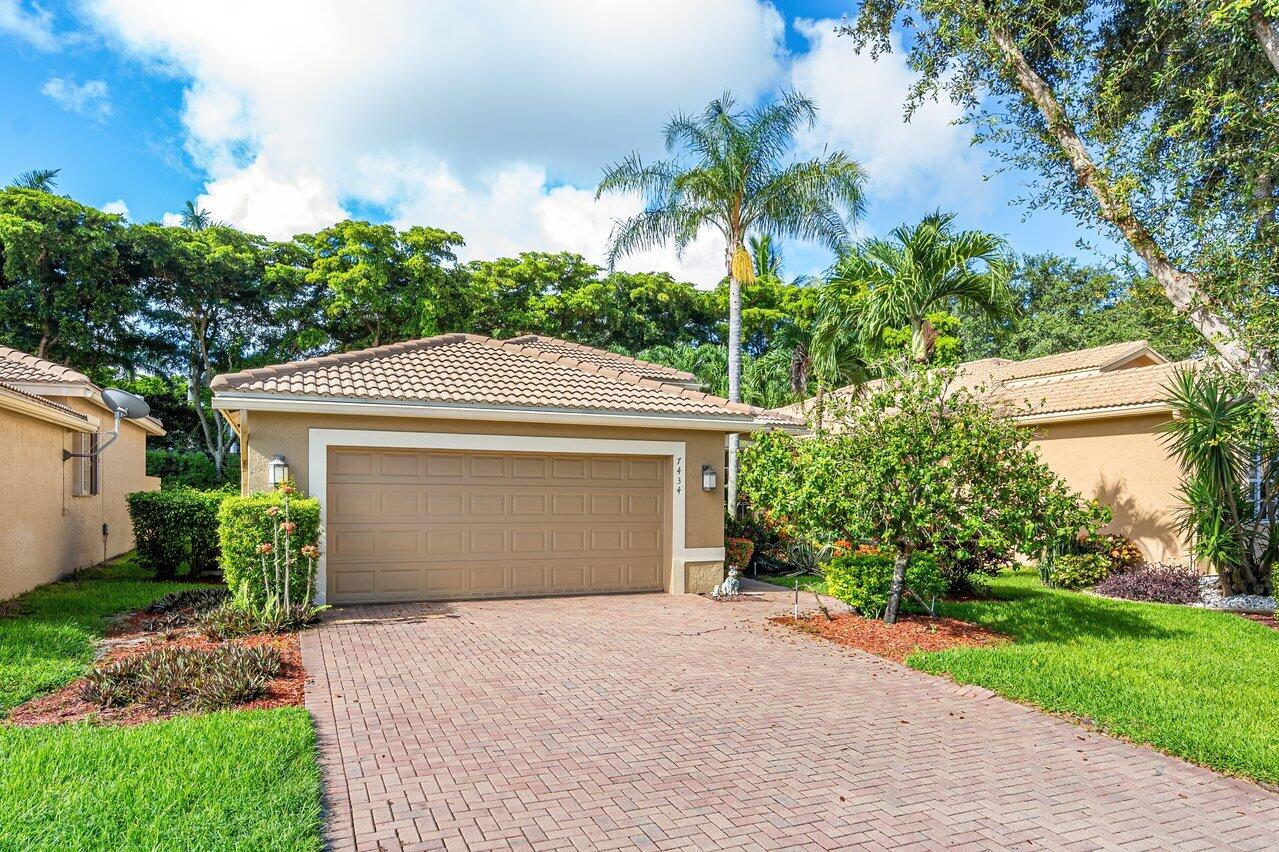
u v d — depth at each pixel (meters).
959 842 4.49
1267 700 7.36
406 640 9.25
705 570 13.52
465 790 5.03
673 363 34.75
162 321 34.44
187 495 14.39
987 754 5.92
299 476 11.05
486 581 12.25
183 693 6.66
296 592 10.29
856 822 4.71
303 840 4.15
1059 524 9.88
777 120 19.67
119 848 3.98
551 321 39.34
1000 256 14.75
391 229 34.72
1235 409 12.41
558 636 9.70
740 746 5.98
